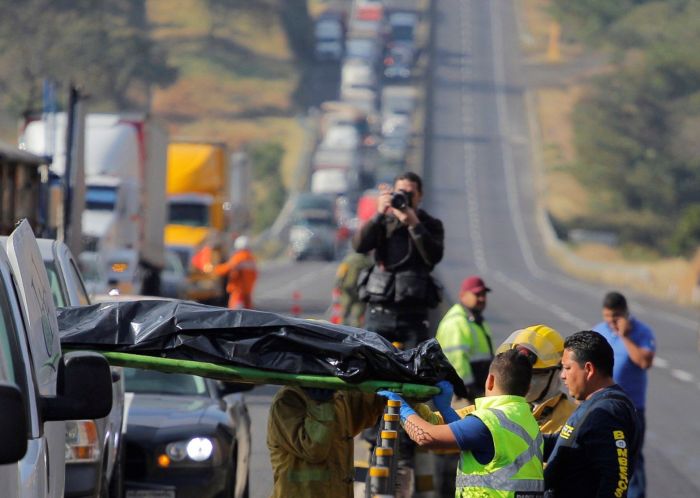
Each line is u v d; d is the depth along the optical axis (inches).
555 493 834.8
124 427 1312.7
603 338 847.7
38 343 693.3
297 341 779.4
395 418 776.9
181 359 772.0
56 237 2588.6
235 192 5984.3
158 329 770.2
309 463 914.1
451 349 1322.6
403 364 798.5
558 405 924.0
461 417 864.9
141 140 4136.3
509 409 800.9
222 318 779.4
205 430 1326.3
